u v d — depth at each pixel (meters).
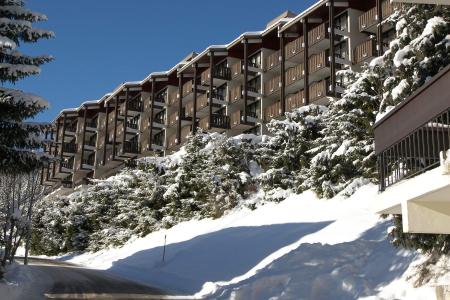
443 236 11.51
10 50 15.78
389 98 16.44
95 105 64.12
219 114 43.09
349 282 12.54
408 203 8.65
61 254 53.47
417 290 10.84
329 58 34.62
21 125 15.83
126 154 54.47
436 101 7.75
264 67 42.03
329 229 19.16
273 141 31.16
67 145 65.12
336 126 24.39
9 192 23.92
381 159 10.00
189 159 39.53
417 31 16.09
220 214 33.03
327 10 36.06
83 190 54.22
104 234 45.56
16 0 16.44
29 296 14.82
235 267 19.73
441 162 7.49
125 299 15.03
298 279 13.67
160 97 55.25
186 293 16.91
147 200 42.41
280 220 24.19
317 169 24.89
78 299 14.89
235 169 33.94
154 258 28.20
